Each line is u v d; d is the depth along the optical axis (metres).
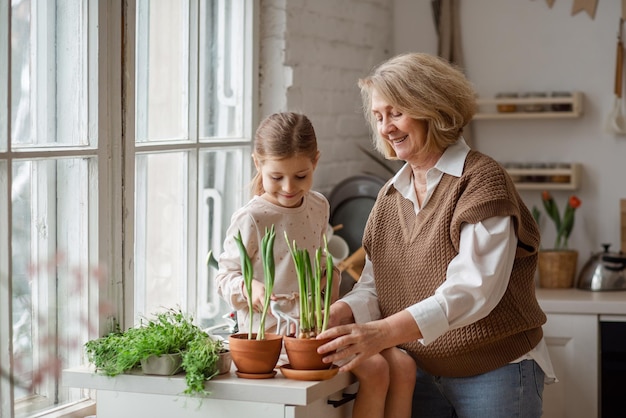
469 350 2.15
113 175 2.39
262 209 2.20
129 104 2.42
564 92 3.77
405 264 2.20
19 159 2.10
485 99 3.81
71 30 2.27
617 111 3.72
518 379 2.17
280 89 3.19
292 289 2.20
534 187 3.78
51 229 2.23
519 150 3.90
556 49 3.83
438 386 2.28
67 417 2.27
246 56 3.13
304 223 2.26
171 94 2.72
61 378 2.28
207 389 1.95
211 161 2.93
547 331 3.43
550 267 3.70
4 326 2.06
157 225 2.66
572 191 3.86
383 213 2.28
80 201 2.31
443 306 1.98
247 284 1.99
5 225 2.06
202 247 2.90
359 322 2.23
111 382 2.03
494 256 2.01
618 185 3.79
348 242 3.37
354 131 3.73
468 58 3.94
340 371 2.01
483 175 2.07
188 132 2.80
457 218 2.04
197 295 2.85
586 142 3.82
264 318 1.98
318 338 1.94
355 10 3.69
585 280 3.65
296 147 2.13
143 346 1.99
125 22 2.40
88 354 2.11
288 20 3.19
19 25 2.11
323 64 3.45
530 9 3.85
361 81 2.17
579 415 3.41
